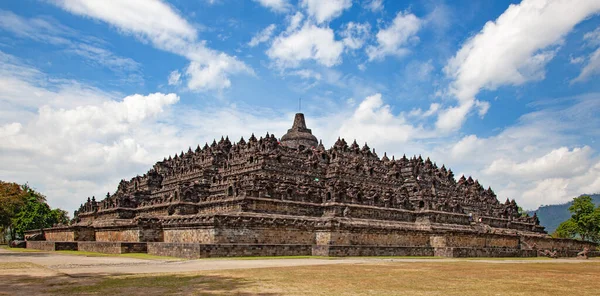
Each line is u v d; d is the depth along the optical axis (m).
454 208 116.75
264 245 79.00
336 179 114.56
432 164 151.12
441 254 95.38
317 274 48.53
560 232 172.38
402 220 108.88
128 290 35.91
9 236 191.00
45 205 175.50
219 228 81.44
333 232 90.69
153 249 85.31
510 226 144.38
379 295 35.56
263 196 92.38
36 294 33.84
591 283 46.44
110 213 123.44
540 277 51.34
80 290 35.78
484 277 50.00
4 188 135.25
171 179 134.25
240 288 37.47
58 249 102.62
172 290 36.03
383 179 124.75
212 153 128.38
